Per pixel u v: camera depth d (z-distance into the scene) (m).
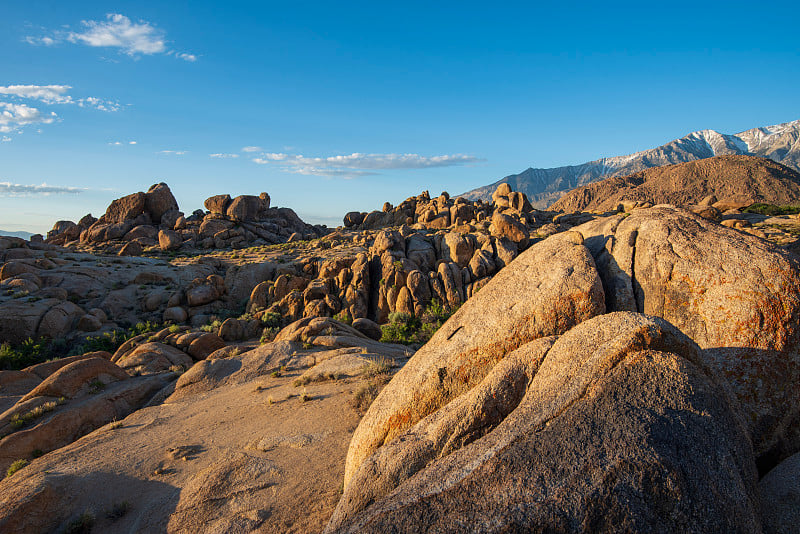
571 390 4.88
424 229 75.94
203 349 24.75
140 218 91.00
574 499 3.78
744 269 6.32
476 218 74.81
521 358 6.11
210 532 8.21
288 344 22.75
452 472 4.77
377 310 41.47
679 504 3.68
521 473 4.17
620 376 4.76
